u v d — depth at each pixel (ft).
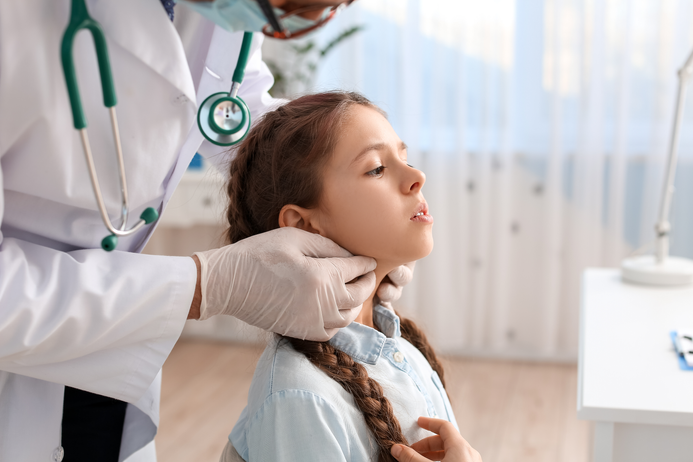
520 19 8.51
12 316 2.11
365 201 2.57
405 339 3.25
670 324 3.95
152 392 2.98
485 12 8.38
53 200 2.42
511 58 8.46
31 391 2.56
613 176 8.34
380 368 2.72
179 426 7.22
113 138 2.21
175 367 8.97
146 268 2.39
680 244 8.29
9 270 2.22
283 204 2.75
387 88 8.80
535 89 8.56
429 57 8.63
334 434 2.38
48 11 2.12
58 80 2.16
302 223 2.76
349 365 2.60
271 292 2.45
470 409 7.60
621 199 8.38
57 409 2.62
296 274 2.42
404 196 2.61
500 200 8.73
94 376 2.40
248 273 2.45
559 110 8.36
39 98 2.13
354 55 8.80
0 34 2.02
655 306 4.35
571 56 8.33
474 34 8.50
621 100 8.16
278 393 2.41
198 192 8.39
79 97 1.98
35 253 2.39
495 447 6.72
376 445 2.51
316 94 2.91
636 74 8.27
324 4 1.87
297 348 2.59
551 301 8.70
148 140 2.44
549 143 8.43
